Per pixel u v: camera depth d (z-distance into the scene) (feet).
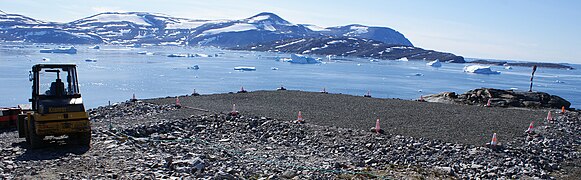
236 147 55.11
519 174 45.06
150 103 85.20
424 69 603.67
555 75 626.23
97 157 41.73
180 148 51.01
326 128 63.57
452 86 344.49
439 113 77.61
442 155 51.47
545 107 89.76
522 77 522.06
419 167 47.85
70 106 44.86
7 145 48.78
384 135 59.67
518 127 64.95
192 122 67.67
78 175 34.78
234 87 262.88
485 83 396.98
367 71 485.56
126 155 43.19
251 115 72.28
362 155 52.65
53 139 50.96
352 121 68.95
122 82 266.36
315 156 51.67
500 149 52.90
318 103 89.86
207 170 38.83
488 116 74.49
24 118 51.16
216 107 81.35
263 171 41.60
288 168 43.78
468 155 51.08
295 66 521.24
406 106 86.53
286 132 62.44
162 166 38.68
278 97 99.09
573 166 48.75
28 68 328.29
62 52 596.70
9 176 34.37
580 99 291.58
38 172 35.81
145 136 60.18
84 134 46.32
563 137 60.03
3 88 217.36
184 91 234.99
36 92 45.73
